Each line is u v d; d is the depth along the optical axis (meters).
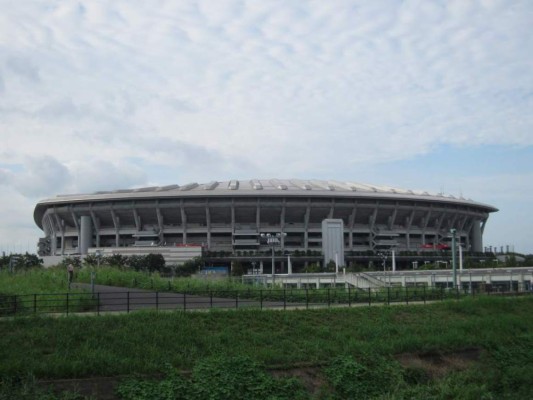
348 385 25.02
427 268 107.62
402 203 140.25
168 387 21.73
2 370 20.66
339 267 112.94
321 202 134.25
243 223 139.50
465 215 153.50
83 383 21.27
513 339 34.69
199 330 27.77
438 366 29.45
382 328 32.47
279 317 31.64
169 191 135.38
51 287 43.47
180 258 125.75
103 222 143.00
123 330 26.02
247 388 22.98
